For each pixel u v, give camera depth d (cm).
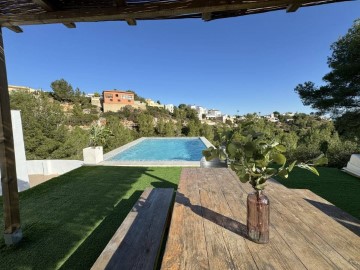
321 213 145
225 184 219
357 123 562
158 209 206
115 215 287
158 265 176
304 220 134
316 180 436
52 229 250
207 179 239
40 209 308
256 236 107
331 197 340
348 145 632
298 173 490
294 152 667
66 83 3278
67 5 166
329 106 590
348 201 323
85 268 182
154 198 234
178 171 525
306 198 191
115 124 1819
